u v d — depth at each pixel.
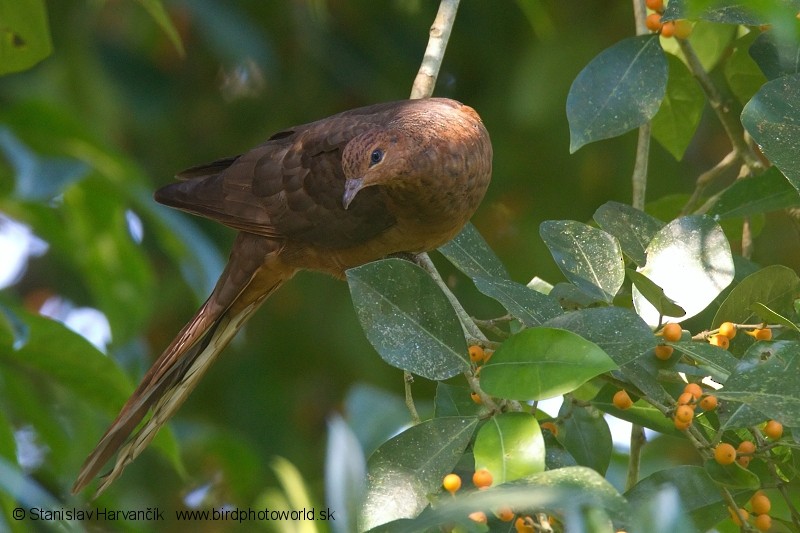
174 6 11.33
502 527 5.59
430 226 8.32
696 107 8.27
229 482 10.30
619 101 7.12
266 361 11.84
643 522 4.09
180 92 12.06
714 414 6.41
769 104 6.14
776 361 5.45
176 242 8.16
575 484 4.60
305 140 8.62
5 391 8.25
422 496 5.42
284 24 11.83
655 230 6.85
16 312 7.26
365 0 12.11
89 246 8.77
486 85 12.00
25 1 7.98
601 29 11.29
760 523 5.66
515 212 11.88
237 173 8.85
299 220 8.55
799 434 5.46
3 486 5.46
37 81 10.53
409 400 6.31
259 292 9.09
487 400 5.65
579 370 5.19
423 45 12.13
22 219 8.84
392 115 8.23
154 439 8.15
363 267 5.64
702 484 5.71
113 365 7.53
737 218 8.34
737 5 6.46
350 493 5.16
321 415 12.11
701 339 6.12
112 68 11.20
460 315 6.77
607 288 6.31
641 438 6.96
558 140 11.34
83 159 7.35
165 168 11.86
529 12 10.16
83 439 9.26
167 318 12.25
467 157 8.08
